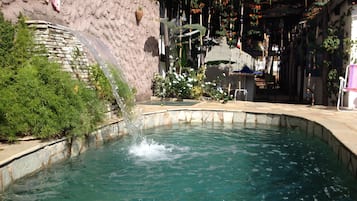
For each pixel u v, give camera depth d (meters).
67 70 6.17
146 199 3.82
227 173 4.79
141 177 4.57
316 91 11.87
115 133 6.61
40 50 5.69
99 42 8.27
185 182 4.40
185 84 11.37
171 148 6.23
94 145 5.84
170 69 12.52
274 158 5.58
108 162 5.23
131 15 10.19
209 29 15.15
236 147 6.35
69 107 5.04
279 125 8.40
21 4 5.96
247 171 4.88
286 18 17.00
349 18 8.96
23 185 3.92
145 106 9.39
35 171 4.19
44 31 5.82
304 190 4.11
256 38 18.97
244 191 4.09
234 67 14.02
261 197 3.89
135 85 10.44
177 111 8.88
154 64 11.96
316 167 5.07
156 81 11.76
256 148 6.28
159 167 5.04
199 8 14.16
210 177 4.61
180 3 14.41
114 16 9.23
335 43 9.48
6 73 4.84
